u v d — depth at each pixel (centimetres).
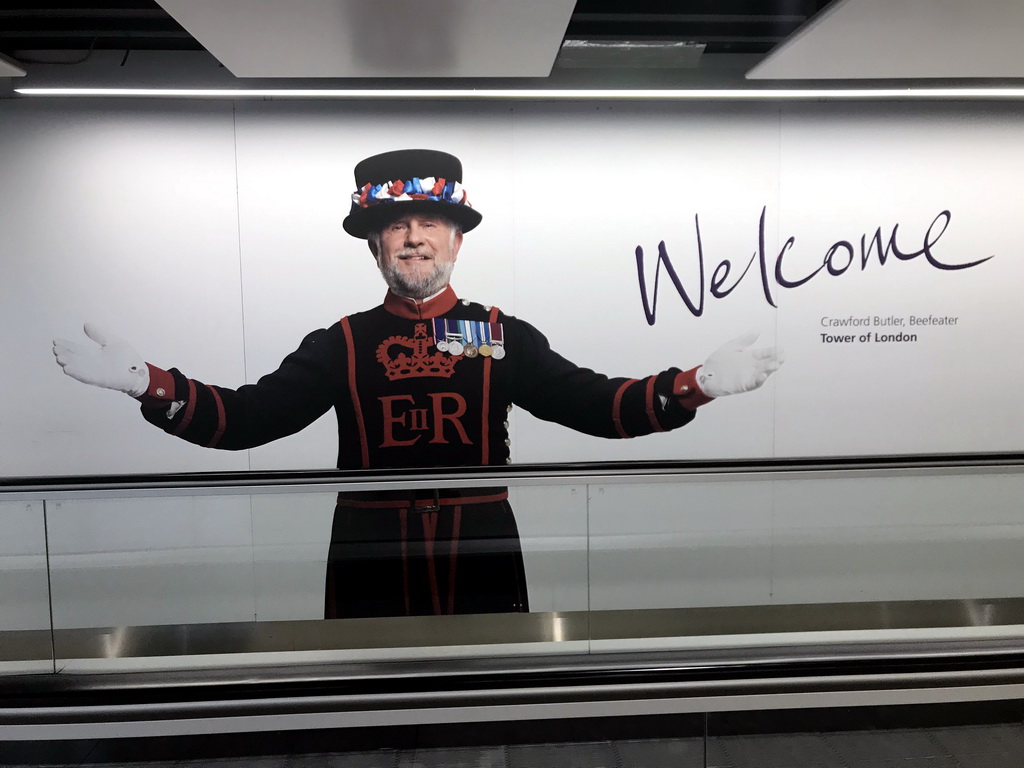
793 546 420
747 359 533
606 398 530
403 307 514
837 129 518
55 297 499
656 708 367
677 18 425
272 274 507
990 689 371
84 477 498
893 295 535
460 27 362
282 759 361
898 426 546
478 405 525
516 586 410
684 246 521
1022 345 544
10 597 382
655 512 411
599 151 511
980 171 527
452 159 506
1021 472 426
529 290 519
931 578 428
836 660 380
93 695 359
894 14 357
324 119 498
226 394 512
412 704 361
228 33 367
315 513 400
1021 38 386
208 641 396
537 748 367
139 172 493
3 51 475
